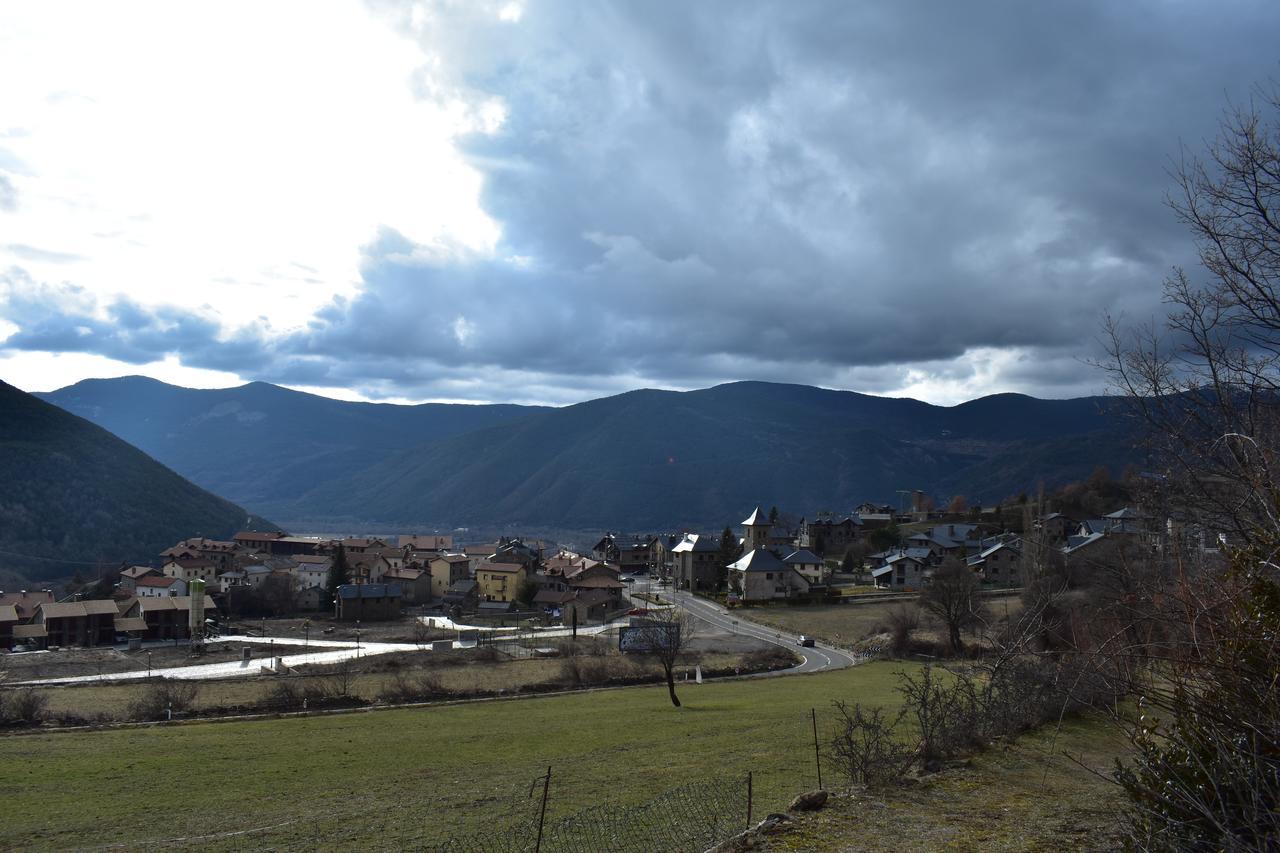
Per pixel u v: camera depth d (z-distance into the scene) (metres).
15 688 49.22
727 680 52.81
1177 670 7.12
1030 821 11.73
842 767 17.50
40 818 21.69
